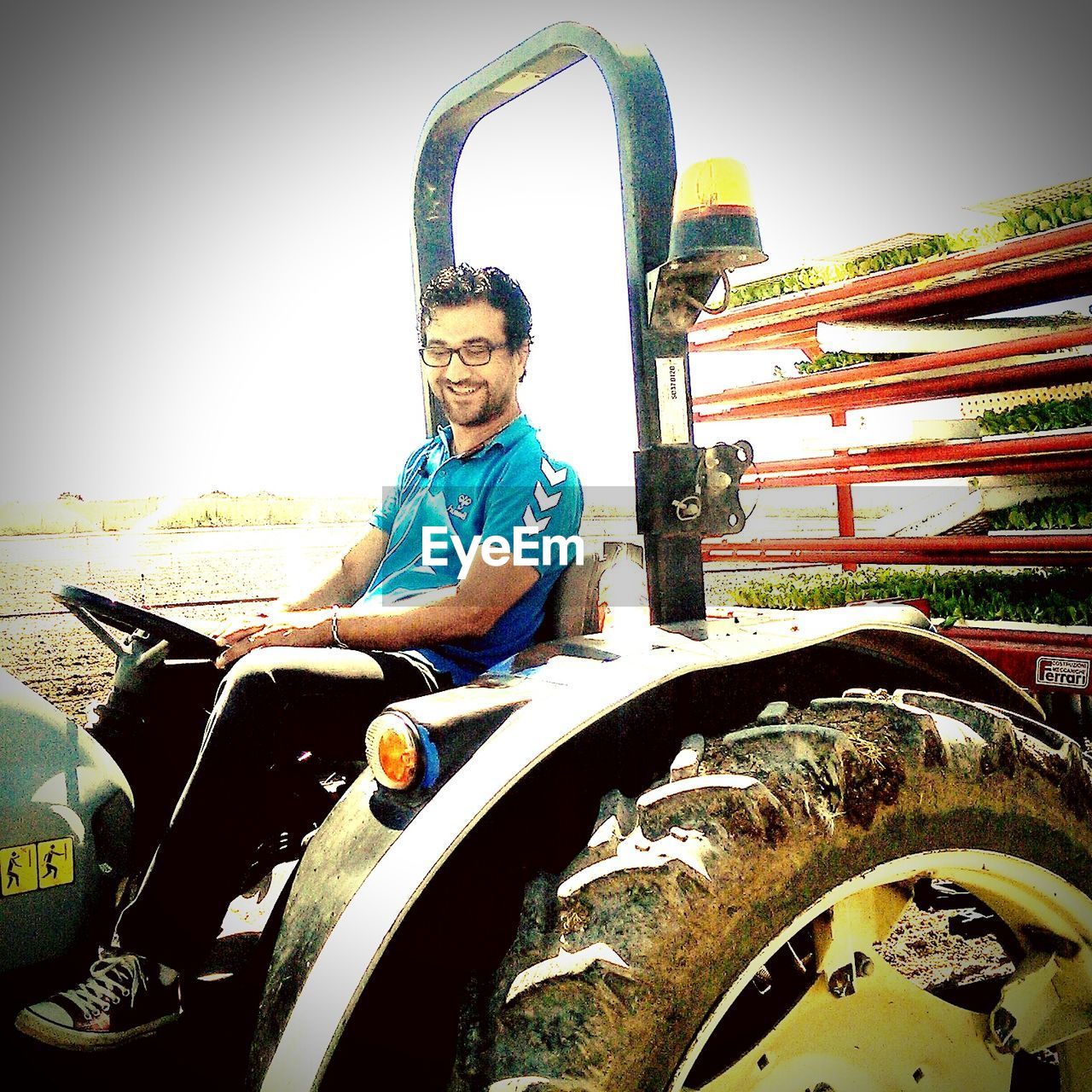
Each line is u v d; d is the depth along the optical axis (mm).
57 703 4434
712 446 1487
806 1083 1340
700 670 1374
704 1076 1400
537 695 1266
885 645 1611
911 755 1365
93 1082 1382
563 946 1127
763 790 1252
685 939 1134
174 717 1729
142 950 1340
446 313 1681
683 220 1395
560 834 1263
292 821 1697
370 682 1467
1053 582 3998
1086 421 4008
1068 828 1521
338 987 1083
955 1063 1464
